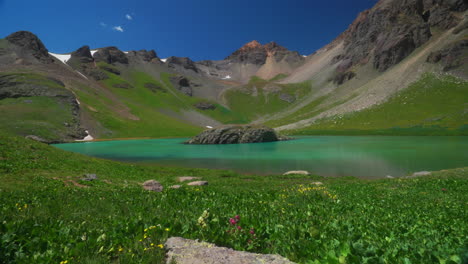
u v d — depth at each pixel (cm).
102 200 1252
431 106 15888
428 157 5006
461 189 1866
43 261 500
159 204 1178
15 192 1363
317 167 4219
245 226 710
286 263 486
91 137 14850
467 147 6562
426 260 464
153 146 9788
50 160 2806
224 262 493
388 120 15925
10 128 11919
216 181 2755
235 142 10988
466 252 421
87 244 579
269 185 2488
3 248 519
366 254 461
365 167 4112
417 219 920
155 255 529
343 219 888
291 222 823
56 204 1096
